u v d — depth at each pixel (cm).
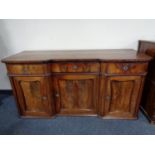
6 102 205
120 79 143
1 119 170
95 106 162
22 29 181
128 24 174
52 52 173
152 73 152
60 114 169
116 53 158
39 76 144
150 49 153
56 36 184
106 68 139
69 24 177
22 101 161
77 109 166
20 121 166
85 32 180
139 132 146
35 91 155
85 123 160
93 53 160
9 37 186
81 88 154
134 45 183
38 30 181
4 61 137
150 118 157
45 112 165
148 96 162
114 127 153
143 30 175
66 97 160
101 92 152
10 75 146
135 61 133
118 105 158
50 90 152
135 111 159
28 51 183
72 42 186
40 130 152
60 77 148
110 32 179
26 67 141
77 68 143
